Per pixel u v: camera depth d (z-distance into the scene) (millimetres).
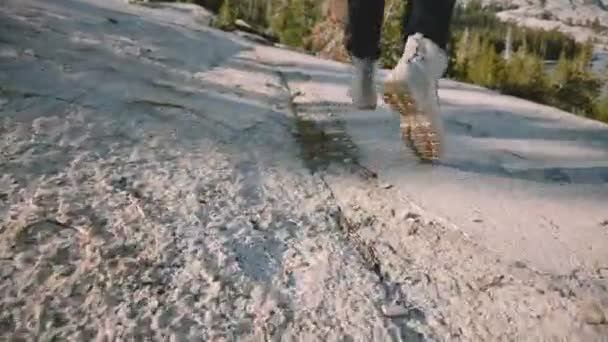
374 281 1327
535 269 1422
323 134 2277
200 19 6953
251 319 1163
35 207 1423
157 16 5160
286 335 1131
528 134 2678
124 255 1300
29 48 2627
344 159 2021
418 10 1683
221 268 1304
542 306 1279
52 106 1995
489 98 3615
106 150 1773
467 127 2674
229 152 1935
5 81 2135
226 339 1103
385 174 1920
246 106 2512
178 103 2338
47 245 1296
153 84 2551
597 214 1753
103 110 2066
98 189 1550
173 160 1793
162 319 1130
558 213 1740
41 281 1188
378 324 1186
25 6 3625
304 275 1322
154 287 1214
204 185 1665
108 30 3557
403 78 1679
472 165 2070
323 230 1530
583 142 2625
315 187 1780
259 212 1574
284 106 2652
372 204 1699
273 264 1351
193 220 1478
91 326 1092
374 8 1917
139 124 2014
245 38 5820
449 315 1234
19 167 1581
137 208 1489
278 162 1930
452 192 1813
